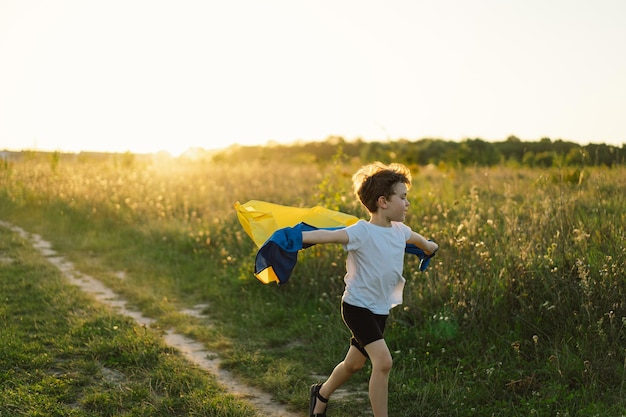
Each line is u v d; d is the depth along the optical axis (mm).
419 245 4332
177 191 14961
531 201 8312
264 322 6938
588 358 4965
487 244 6805
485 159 21672
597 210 7168
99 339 5980
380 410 3902
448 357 5512
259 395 5047
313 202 9773
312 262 7949
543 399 4566
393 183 4031
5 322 6441
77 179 16781
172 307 7562
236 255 9656
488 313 5824
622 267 5680
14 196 15977
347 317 4090
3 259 9945
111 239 11711
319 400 4379
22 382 4953
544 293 5789
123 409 4586
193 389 4988
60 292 7691
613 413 4305
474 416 4523
